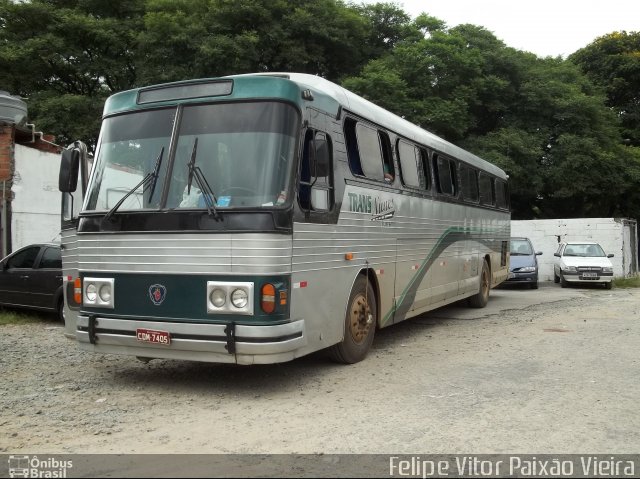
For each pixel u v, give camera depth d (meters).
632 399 6.28
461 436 5.09
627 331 10.91
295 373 7.46
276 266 5.95
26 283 12.06
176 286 6.15
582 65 36.69
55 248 11.99
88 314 6.64
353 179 7.68
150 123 6.69
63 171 7.12
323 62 25.78
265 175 6.08
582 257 22.30
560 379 7.18
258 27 23.83
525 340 9.96
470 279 13.41
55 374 7.45
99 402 6.20
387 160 8.98
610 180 26.94
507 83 26.56
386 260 8.75
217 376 7.30
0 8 25.52
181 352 6.18
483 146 25.08
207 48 21.64
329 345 7.15
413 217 9.83
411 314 9.97
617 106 35.34
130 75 27.33
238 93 6.39
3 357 8.45
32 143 15.98
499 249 16.19
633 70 34.72
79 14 26.78
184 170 6.34
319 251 6.79
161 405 6.08
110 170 6.77
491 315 13.41
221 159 6.24
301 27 24.39
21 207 14.45
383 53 27.36
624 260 24.58
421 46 24.83
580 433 5.18
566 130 27.41
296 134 6.34
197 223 6.07
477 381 7.07
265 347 5.84
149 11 25.61
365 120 8.23
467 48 27.83
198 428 5.34
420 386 6.82
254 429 5.30
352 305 7.82
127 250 6.40
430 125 23.44
